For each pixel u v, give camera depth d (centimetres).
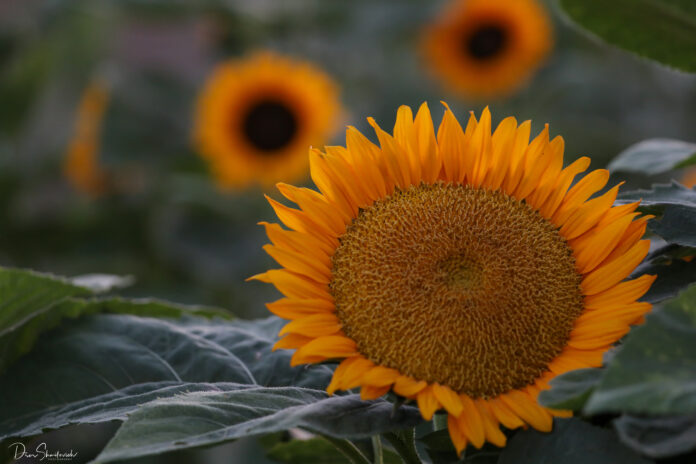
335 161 72
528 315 70
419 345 70
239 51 198
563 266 72
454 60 182
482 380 69
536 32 177
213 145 157
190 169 192
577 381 66
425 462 76
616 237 71
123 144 192
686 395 61
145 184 199
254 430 66
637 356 62
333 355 69
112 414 73
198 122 160
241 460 150
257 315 179
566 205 73
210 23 199
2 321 78
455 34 180
